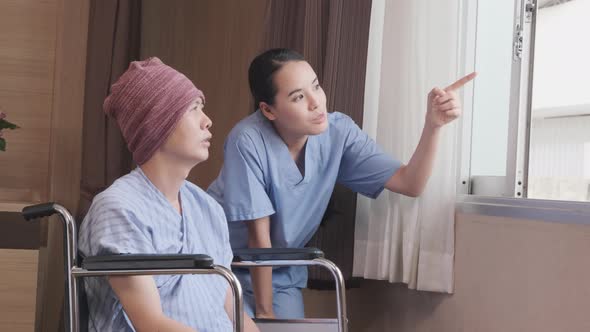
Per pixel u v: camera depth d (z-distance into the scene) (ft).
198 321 4.58
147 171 4.66
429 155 6.00
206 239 4.85
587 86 5.46
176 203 4.77
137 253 4.30
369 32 6.92
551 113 5.74
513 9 6.12
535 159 5.86
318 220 6.60
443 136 6.17
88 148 9.91
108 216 4.35
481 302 5.81
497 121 6.26
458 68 6.24
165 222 4.59
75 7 10.78
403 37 6.52
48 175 10.71
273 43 8.07
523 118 5.94
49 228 10.57
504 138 6.19
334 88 6.92
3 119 9.59
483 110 6.38
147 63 4.75
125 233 4.33
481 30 6.41
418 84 6.42
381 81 6.70
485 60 6.37
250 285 6.43
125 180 4.60
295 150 6.41
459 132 6.37
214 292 4.76
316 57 7.29
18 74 10.68
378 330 7.27
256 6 10.12
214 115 11.33
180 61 11.97
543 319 5.16
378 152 6.52
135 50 10.36
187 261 3.84
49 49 10.75
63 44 10.73
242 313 3.88
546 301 5.14
